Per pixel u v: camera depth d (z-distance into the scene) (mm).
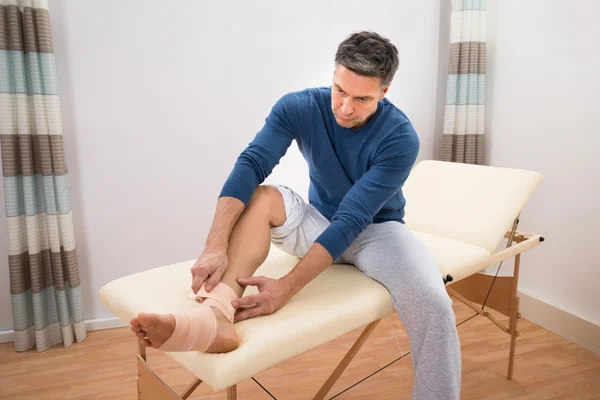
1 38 1740
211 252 1102
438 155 2697
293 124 1356
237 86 2207
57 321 2051
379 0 2398
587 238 2072
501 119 2465
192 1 2064
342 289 1226
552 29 2158
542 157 2256
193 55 2109
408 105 2582
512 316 1812
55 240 1936
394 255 1267
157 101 2094
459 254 1524
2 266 2012
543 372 1889
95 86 1998
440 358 1124
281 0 2207
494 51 2475
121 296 1210
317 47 2322
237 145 2262
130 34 2006
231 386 970
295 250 1389
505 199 1719
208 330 915
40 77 1829
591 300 2074
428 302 1146
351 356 1304
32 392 1714
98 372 1847
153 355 1978
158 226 2205
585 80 2031
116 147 2074
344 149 1371
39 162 1886
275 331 1012
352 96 1195
